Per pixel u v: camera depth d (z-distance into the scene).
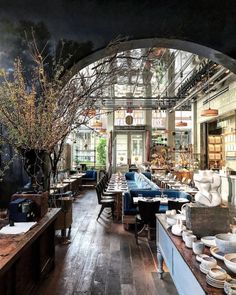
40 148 3.60
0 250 2.45
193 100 15.27
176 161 16.09
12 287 2.87
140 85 15.73
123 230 6.59
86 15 4.77
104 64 3.34
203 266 2.03
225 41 4.83
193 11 4.84
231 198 9.99
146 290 3.65
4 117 3.42
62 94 3.43
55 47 4.70
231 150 13.01
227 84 11.41
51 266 4.29
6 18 4.68
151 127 17.73
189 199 6.34
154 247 5.37
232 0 4.86
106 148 17.91
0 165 4.63
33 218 3.55
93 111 3.87
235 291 1.67
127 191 7.04
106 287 3.74
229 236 2.55
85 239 5.88
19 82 3.68
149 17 4.82
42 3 4.73
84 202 10.52
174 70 12.55
